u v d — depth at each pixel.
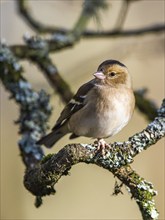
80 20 11.48
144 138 7.48
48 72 10.62
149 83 17.08
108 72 10.27
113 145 7.49
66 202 16.31
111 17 17.52
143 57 12.69
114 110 10.02
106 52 13.46
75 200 16.34
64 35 11.12
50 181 7.62
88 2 11.66
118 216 16.47
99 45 17.36
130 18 16.81
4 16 16.31
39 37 10.82
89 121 10.15
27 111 9.71
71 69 13.37
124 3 11.91
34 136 9.50
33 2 17.73
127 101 10.17
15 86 9.85
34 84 12.53
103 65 10.44
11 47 10.59
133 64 17.08
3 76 9.94
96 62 13.70
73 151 7.38
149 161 16.48
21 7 12.00
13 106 15.98
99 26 11.62
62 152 7.43
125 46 12.74
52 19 17.88
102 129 10.16
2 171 15.07
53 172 7.54
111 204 16.48
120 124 10.17
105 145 7.47
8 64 9.97
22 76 10.02
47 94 9.87
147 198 7.19
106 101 10.02
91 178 16.64
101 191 16.56
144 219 7.12
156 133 7.54
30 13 12.04
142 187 7.24
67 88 10.57
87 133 10.37
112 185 16.61
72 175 16.59
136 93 10.96
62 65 17.16
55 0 14.95
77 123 10.29
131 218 16.58
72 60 17.17
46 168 7.57
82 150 7.39
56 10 17.83
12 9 16.45
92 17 11.59
